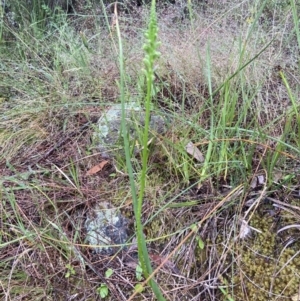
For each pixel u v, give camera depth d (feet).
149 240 3.98
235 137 4.58
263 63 5.48
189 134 4.90
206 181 4.47
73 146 5.17
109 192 4.60
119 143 4.86
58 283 4.04
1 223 4.42
